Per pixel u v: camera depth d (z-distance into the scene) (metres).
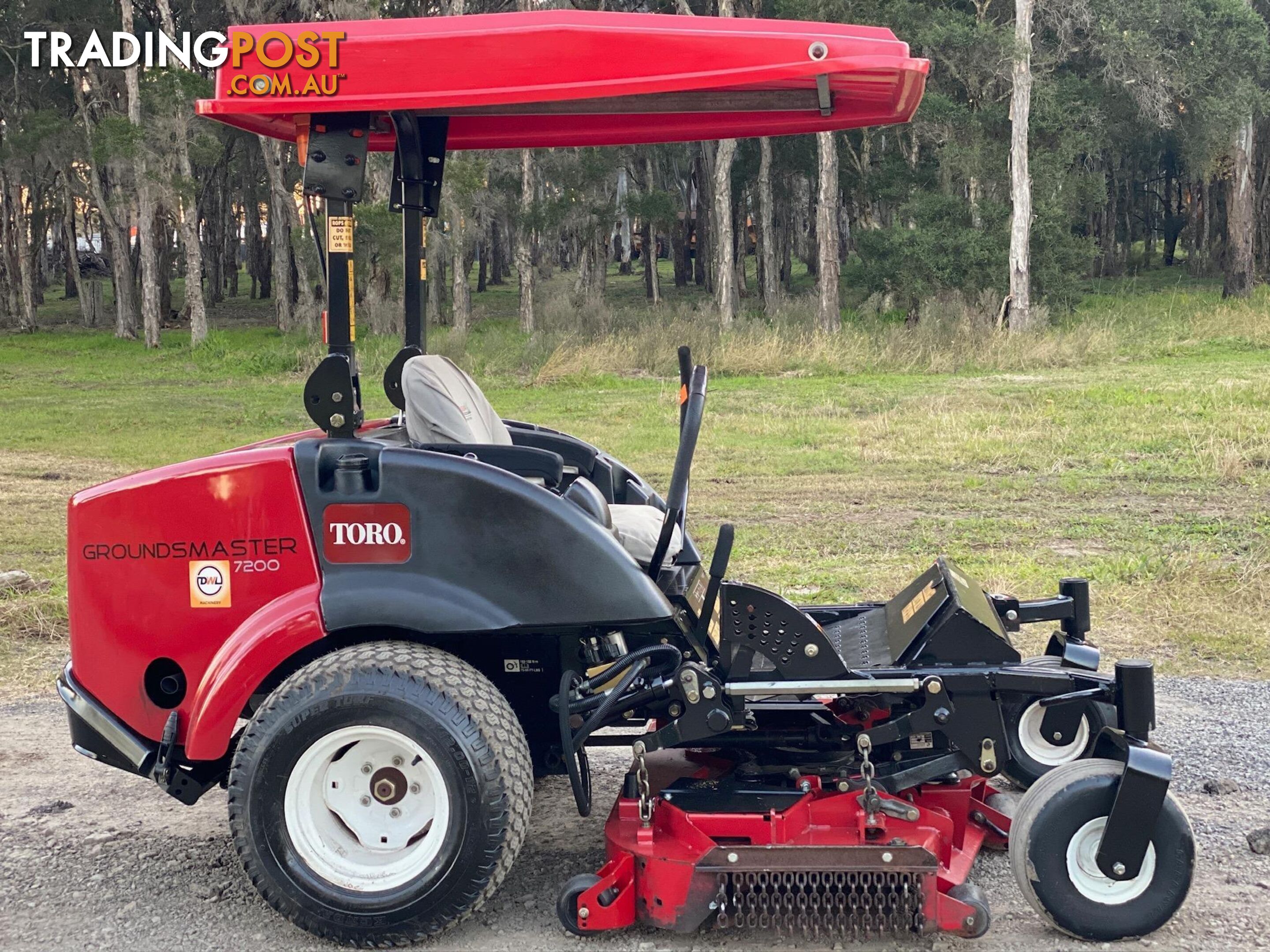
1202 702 5.50
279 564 3.57
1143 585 7.50
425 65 3.46
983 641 3.71
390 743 3.40
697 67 3.46
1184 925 3.49
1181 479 11.79
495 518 3.48
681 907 3.37
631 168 47.91
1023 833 3.40
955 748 3.70
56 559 9.19
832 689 3.57
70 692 3.80
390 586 3.48
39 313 56.78
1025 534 9.48
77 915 3.66
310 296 39.31
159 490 3.63
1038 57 32.75
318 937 3.48
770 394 20.44
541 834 4.26
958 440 14.73
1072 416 16.17
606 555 3.47
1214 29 32.62
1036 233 32.12
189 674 3.67
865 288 34.94
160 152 35.66
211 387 24.91
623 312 36.28
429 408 4.02
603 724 3.97
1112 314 31.36
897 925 3.32
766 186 40.34
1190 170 37.69
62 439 16.56
